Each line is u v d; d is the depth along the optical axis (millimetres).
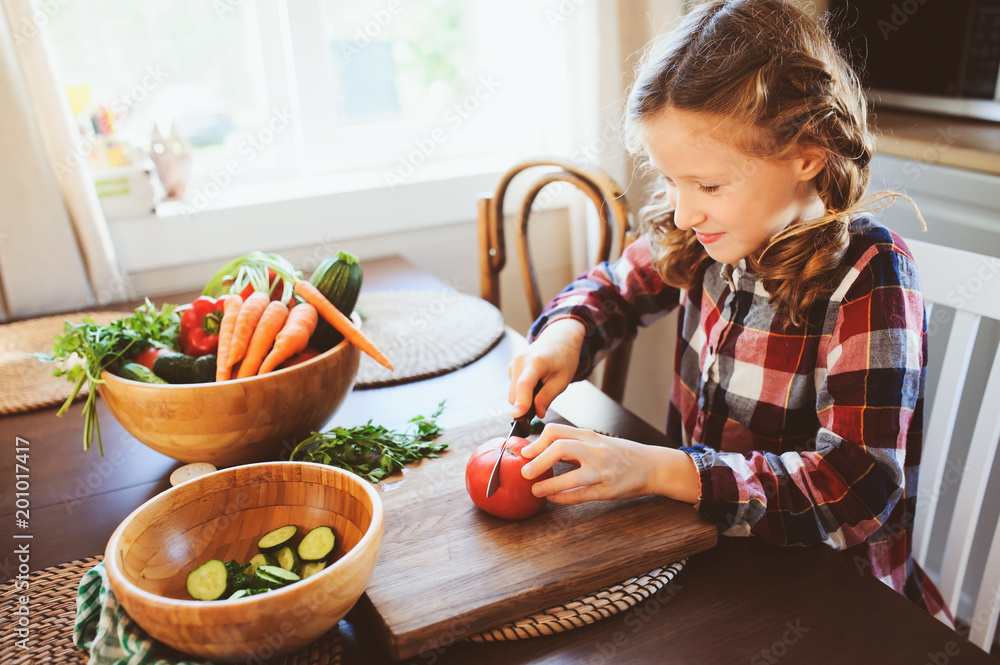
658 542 693
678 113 740
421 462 856
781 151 737
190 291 1526
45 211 1401
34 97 1362
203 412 795
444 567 669
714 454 774
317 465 688
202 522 679
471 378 1096
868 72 1768
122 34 1655
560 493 727
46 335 1288
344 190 1690
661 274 1032
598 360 1080
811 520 737
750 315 946
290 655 610
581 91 1695
